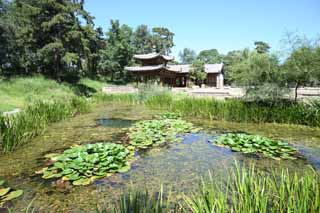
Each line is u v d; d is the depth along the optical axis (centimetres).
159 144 603
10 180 381
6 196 326
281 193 234
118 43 4109
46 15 2261
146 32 5475
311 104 923
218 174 406
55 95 1773
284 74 991
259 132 759
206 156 507
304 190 222
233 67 1231
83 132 747
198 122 942
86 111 1257
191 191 338
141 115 1143
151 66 3222
